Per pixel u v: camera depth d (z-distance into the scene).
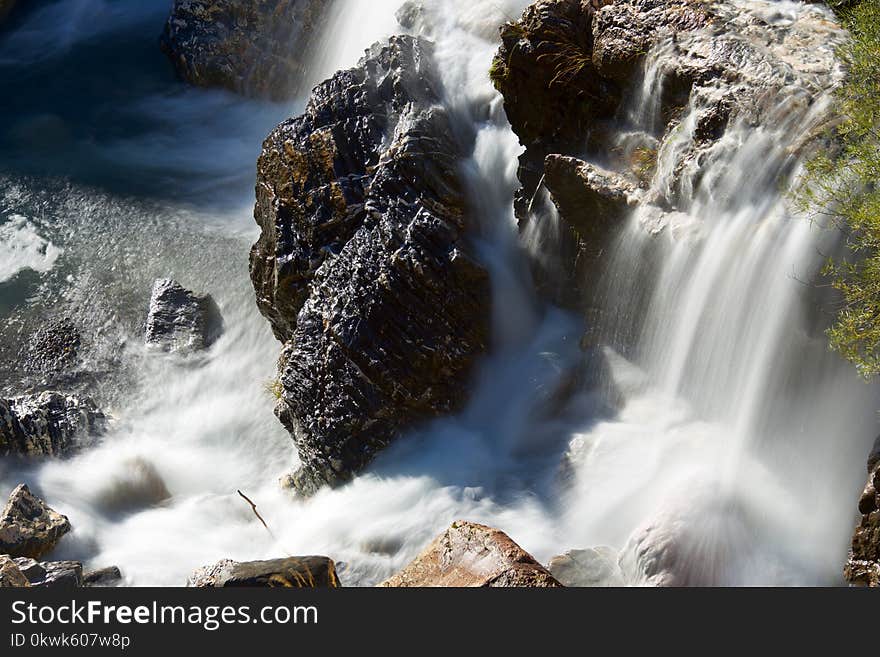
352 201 12.87
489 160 13.40
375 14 19.12
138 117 21.06
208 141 20.34
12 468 12.99
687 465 10.22
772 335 9.77
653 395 11.24
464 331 12.22
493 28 14.88
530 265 12.87
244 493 13.26
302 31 20.69
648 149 11.26
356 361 12.15
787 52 10.46
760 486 9.83
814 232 9.23
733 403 10.32
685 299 10.60
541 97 12.21
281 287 13.23
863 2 9.86
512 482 11.34
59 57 23.09
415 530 11.16
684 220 10.47
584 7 12.14
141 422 14.47
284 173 13.37
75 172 19.17
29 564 10.53
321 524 11.76
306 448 12.52
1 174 19.12
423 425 12.18
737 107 10.19
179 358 15.21
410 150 12.69
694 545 8.99
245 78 21.25
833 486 9.63
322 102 13.53
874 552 8.03
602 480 10.73
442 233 12.30
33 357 15.38
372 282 12.18
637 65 11.30
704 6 11.27
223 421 14.40
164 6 24.20
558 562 9.43
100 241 17.36
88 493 12.89
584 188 11.34
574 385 11.96
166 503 13.10
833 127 9.43
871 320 8.51
